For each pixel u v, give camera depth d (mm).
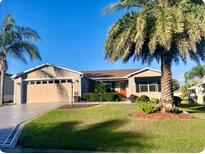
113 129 12656
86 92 33562
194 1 16078
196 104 29969
